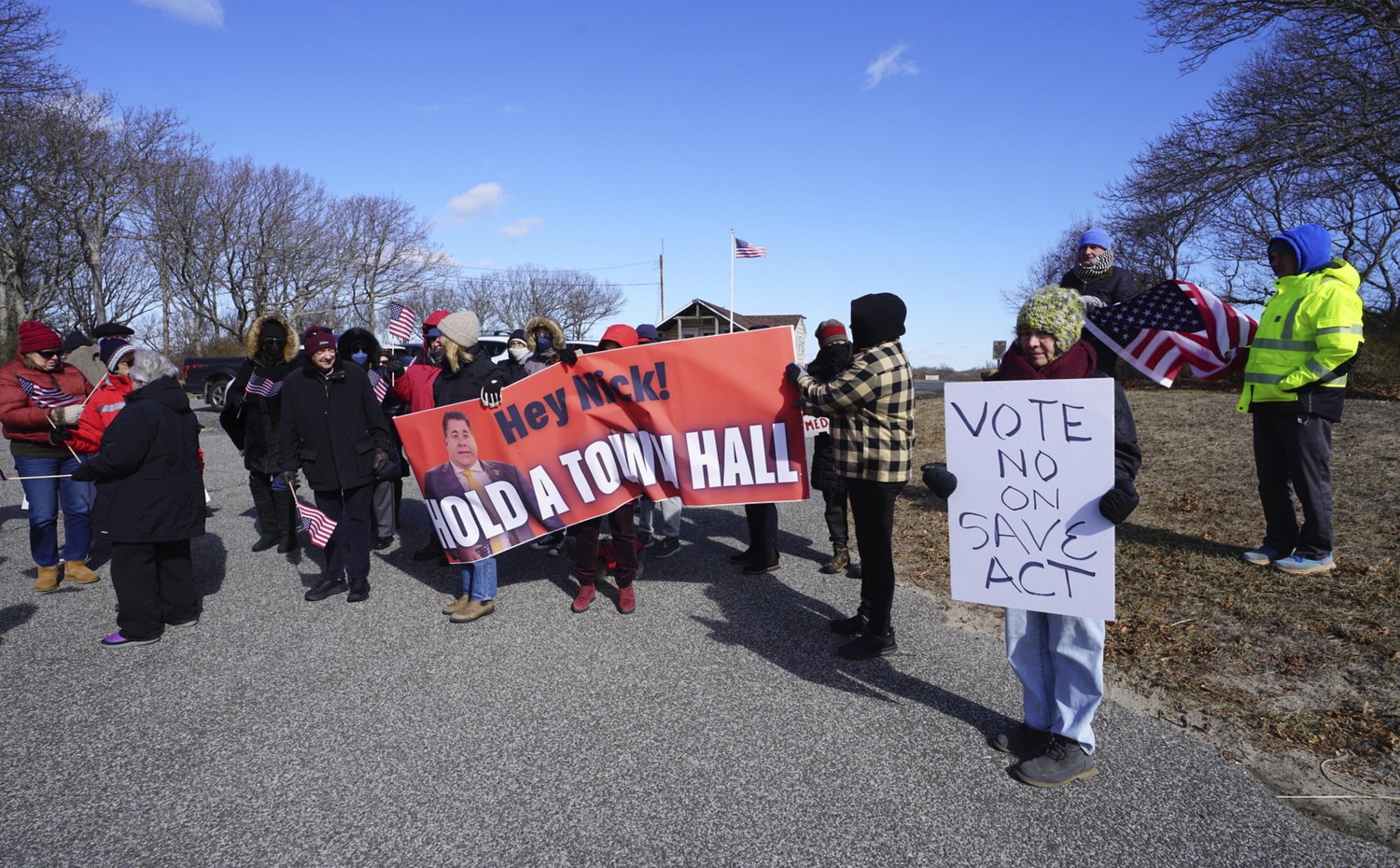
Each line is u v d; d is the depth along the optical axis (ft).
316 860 8.04
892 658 12.78
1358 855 7.86
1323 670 11.55
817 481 17.65
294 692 11.91
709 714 10.94
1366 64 47.21
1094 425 8.74
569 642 13.69
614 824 8.52
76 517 17.54
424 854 8.09
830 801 8.87
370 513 16.46
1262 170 49.67
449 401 15.79
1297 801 8.75
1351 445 24.35
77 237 117.50
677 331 160.35
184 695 11.84
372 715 11.12
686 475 14.61
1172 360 16.92
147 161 116.16
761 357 14.15
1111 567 8.70
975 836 8.21
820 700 11.32
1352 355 14.70
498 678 12.27
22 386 16.30
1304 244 15.42
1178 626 13.32
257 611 15.61
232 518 24.71
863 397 11.88
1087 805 8.73
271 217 138.92
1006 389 9.25
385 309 161.38
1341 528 17.90
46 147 102.12
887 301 12.10
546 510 15.07
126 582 13.67
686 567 18.33
